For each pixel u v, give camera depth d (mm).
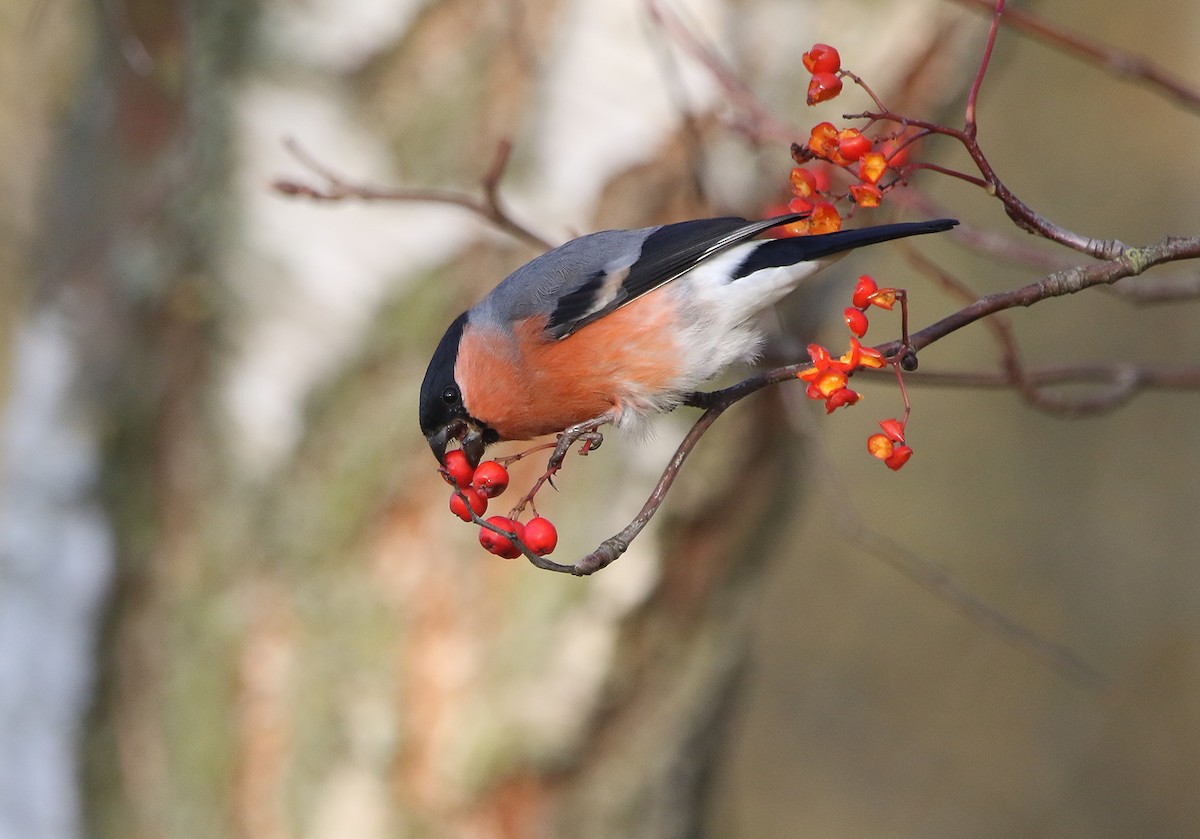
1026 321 20625
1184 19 21609
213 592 10641
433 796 10516
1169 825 18938
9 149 13094
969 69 9898
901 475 21391
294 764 10586
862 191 5504
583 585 10281
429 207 10258
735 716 11789
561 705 10406
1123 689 19844
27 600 10727
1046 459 21188
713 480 10172
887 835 19422
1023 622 20359
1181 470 20812
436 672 10500
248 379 10523
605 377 7371
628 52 9961
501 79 10203
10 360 15016
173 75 10531
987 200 20859
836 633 20938
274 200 10383
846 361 5703
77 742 10672
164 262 10531
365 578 10492
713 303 7254
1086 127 21406
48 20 11859
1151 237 20906
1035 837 18969
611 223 10086
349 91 10328
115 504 10664
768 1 9828
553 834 10648
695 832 11570
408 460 10352
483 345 7543
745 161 9883
